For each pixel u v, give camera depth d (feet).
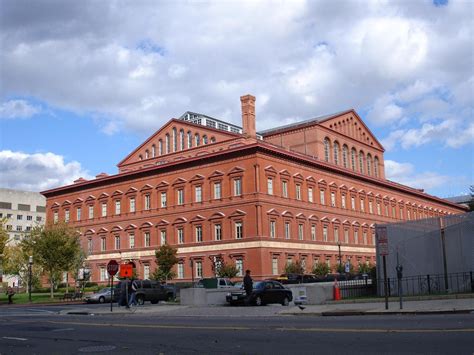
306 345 41.34
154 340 48.80
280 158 225.76
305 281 182.50
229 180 220.02
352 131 311.06
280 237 216.33
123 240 256.32
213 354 39.17
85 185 279.08
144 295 134.10
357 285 101.14
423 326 49.03
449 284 94.48
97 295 155.22
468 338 40.52
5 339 54.54
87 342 49.70
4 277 349.41
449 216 96.53
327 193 254.68
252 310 84.84
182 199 236.63
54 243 196.13
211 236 221.87
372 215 290.97
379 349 37.70
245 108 237.86
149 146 281.74
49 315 97.45
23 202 438.40
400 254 101.19
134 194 256.52
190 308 98.89
